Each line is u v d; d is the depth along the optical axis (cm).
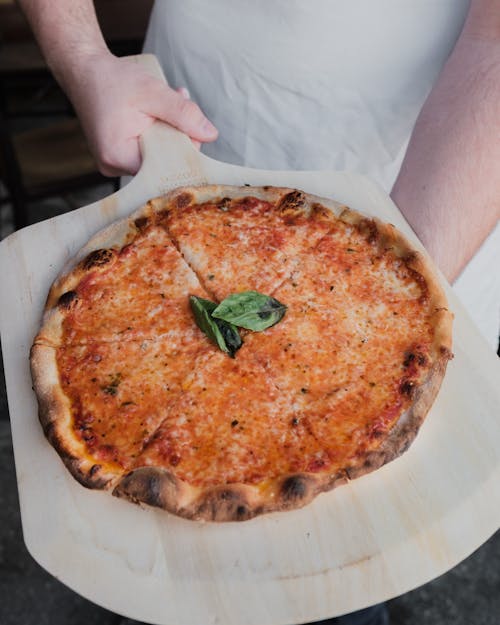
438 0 62
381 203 58
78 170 105
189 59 71
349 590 40
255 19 65
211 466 43
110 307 52
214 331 48
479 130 55
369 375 47
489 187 54
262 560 41
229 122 73
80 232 58
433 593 81
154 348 49
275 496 42
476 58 57
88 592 40
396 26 63
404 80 66
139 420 46
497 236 58
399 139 70
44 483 44
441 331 49
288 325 50
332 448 44
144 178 61
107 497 43
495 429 46
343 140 70
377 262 54
